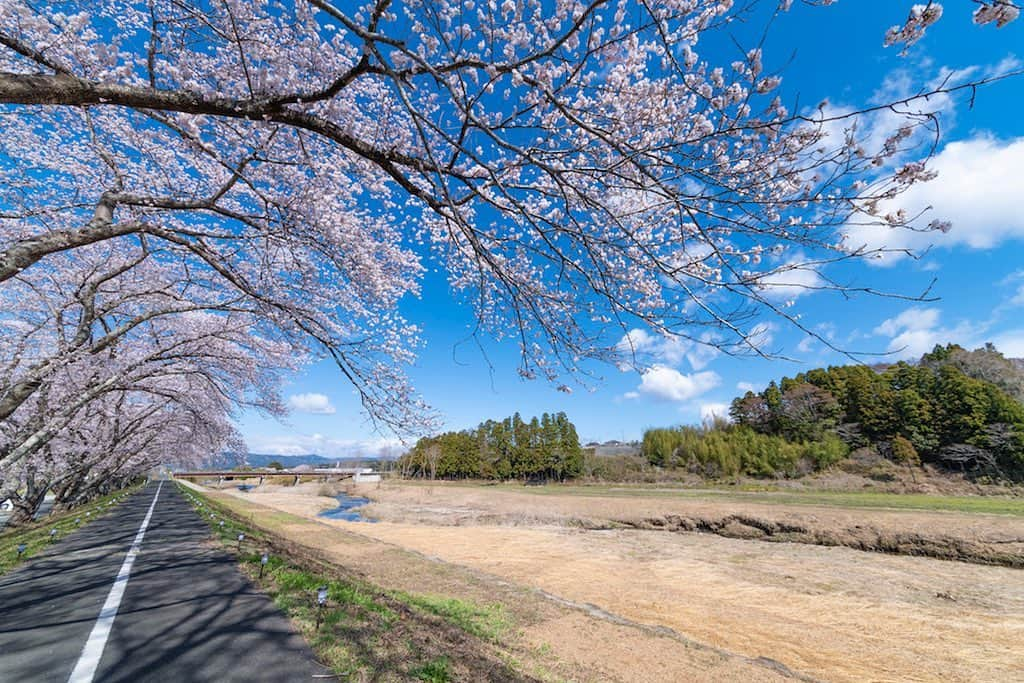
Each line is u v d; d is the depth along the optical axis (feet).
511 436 213.87
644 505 89.76
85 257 27.48
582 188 12.07
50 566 24.73
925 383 142.20
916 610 34.27
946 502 85.61
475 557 51.21
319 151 19.04
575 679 18.31
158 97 11.44
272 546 32.94
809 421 157.38
